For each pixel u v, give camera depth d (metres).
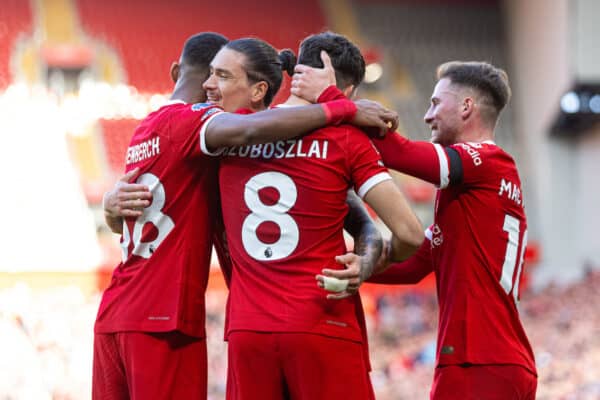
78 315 47.84
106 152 64.88
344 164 9.55
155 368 10.07
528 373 10.73
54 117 67.31
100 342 10.57
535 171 68.62
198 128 9.88
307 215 9.44
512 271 10.90
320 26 80.12
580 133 66.12
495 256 10.77
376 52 78.06
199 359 10.31
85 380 41.09
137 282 10.30
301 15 80.94
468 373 10.57
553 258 64.81
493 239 10.77
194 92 10.93
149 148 10.39
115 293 10.52
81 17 75.38
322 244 9.47
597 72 60.84
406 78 76.88
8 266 53.78
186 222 10.21
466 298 10.70
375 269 10.51
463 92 11.20
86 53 72.38
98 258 55.53
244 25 79.06
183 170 10.16
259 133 9.36
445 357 10.70
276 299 9.33
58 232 56.78
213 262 53.97
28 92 68.94
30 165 62.22
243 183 9.72
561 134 66.38
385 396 42.69
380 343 52.34
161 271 10.20
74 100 69.38
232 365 9.63
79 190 60.84
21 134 64.75
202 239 10.28
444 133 11.32
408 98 75.12
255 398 9.43
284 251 9.44
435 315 55.44
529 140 70.44
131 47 74.38
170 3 78.88
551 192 65.81
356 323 9.66
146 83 71.88
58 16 74.81
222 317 50.72
